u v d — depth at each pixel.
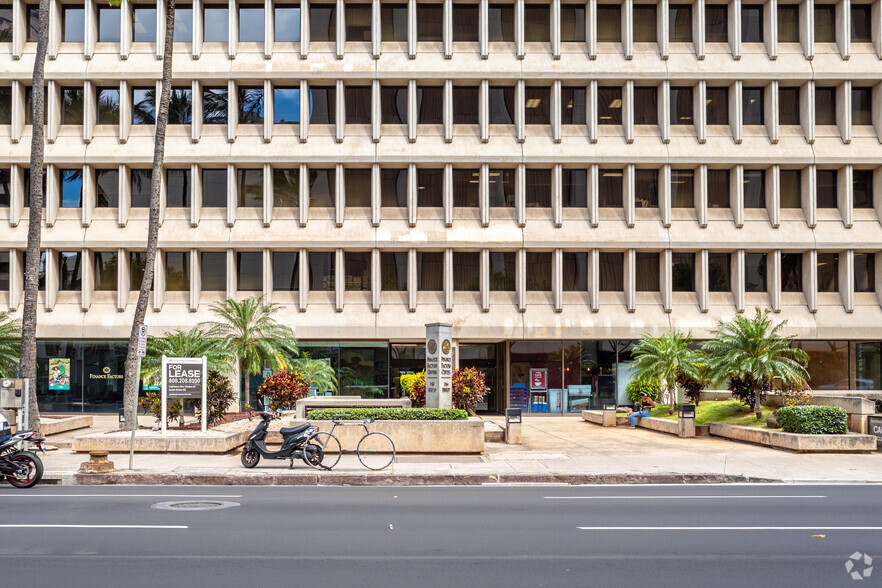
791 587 7.69
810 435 21.67
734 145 39.47
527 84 39.66
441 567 8.39
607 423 32.88
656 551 9.21
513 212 39.62
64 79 38.84
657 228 39.44
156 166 24.28
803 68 39.19
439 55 39.38
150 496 13.93
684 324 38.97
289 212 39.41
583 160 39.06
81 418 29.73
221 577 7.93
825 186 40.28
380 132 39.41
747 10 40.41
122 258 38.75
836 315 39.28
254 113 39.78
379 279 39.06
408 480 16.48
